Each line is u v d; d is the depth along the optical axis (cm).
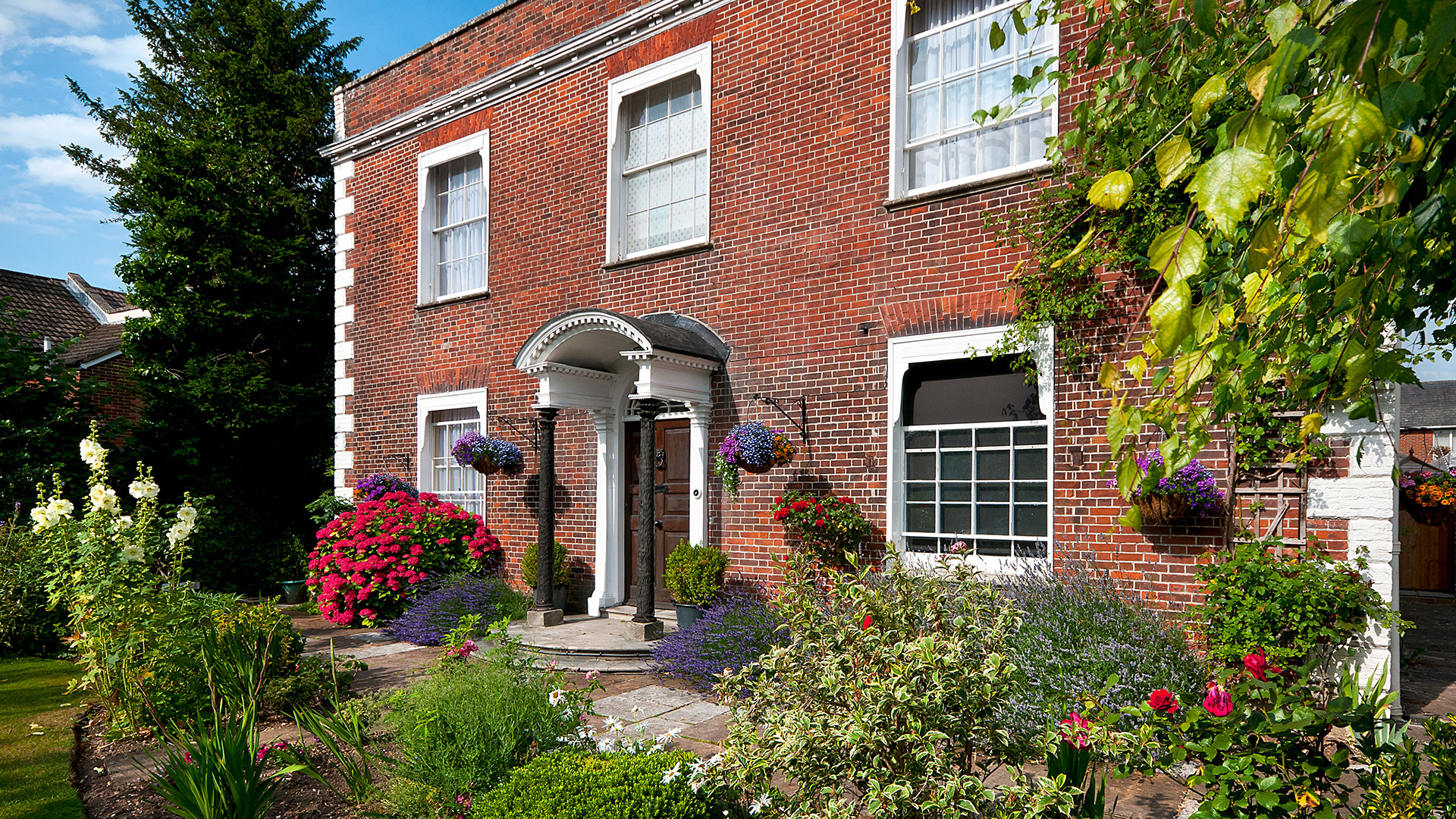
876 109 805
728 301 902
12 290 2286
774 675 396
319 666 671
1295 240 164
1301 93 170
